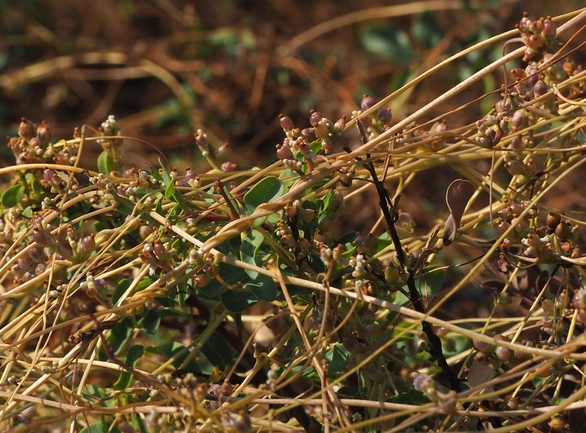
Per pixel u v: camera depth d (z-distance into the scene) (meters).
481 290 0.81
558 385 0.65
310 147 0.66
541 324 0.66
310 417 0.67
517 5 1.04
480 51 1.04
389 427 0.64
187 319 0.71
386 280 0.65
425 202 0.95
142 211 0.67
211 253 0.65
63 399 0.65
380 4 1.36
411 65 1.08
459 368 0.69
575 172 0.97
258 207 0.65
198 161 1.07
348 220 0.92
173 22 1.32
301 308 0.67
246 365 0.68
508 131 0.69
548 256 0.65
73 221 0.67
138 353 0.67
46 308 0.66
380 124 0.66
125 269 0.67
